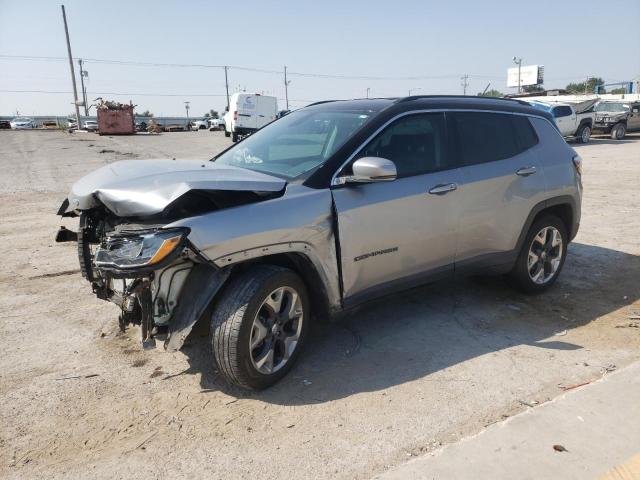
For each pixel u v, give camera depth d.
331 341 4.25
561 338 4.32
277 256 3.58
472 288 5.45
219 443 3.01
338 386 3.59
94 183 3.56
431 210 4.15
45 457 2.90
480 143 4.64
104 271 3.17
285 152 4.18
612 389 3.47
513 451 2.88
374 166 3.52
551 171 5.09
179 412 3.30
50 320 4.64
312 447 2.96
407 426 3.14
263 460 2.87
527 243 5.01
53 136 38.25
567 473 2.71
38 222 8.65
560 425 3.09
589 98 30.61
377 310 4.88
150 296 3.27
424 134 4.29
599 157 19.16
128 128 39.62
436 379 3.67
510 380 3.65
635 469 2.73
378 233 3.87
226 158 4.56
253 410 3.32
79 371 3.78
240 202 3.39
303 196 3.58
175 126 53.69
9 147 26.53
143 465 2.84
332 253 3.68
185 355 4.00
